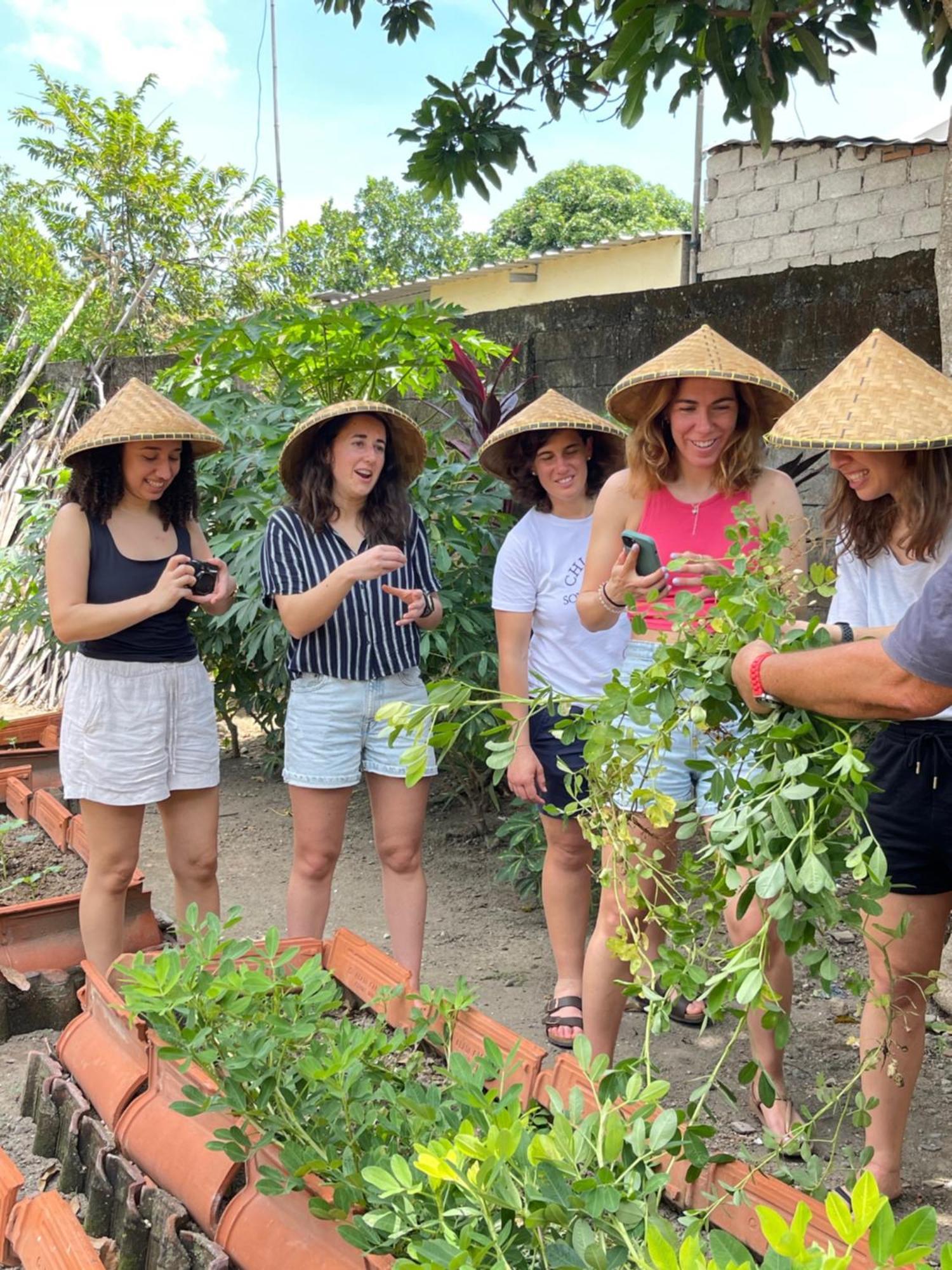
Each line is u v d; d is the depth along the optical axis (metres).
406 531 3.34
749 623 1.96
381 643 3.23
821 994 3.64
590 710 2.13
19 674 8.22
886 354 2.36
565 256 14.93
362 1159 2.03
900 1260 1.16
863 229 8.96
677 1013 3.50
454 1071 2.10
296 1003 2.30
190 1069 2.49
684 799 2.74
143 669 3.18
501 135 5.68
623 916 2.13
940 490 2.28
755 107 4.15
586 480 3.44
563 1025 3.33
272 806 5.73
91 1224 2.46
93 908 3.30
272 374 6.60
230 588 3.39
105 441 3.03
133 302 12.65
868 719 1.74
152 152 15.16
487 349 6.01
